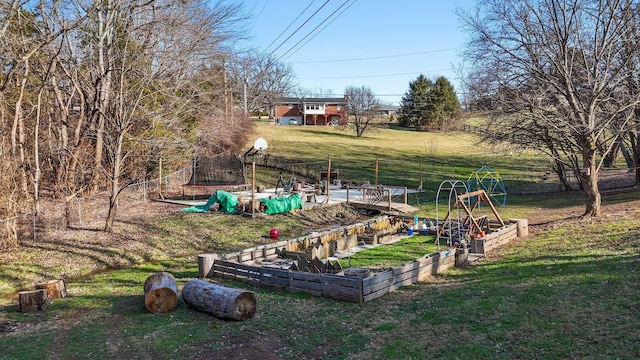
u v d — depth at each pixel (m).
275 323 8.97
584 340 7.01
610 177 32.69
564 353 6.69
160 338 8.32
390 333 8.21
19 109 17.48
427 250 15.55
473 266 12.76
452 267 12.88
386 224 19.17
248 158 43.16
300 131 70.06
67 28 15.67
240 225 20.23
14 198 16.55
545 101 16.95
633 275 9.44
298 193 25.14
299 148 54.75
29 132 21.23
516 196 29.31
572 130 15.96
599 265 10.53
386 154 53.31
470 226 16.34
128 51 20.39
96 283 13.07
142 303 10.66
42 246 15.93
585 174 16.70
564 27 15.62
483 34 18.41
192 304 9.85
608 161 28.41
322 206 24.05
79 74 21.92
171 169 29.47
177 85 22.25
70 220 19.47
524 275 10.86
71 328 9.12
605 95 15.94
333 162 46.25
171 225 19.59
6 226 15.38
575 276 10.05
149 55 22.66
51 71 19.27
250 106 66.25
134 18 21.69
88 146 22.75
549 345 7.00
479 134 23.70
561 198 25.89
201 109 27.11
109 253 15.95
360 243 17.00
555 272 10.63
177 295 10.22
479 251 14.06
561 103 16.73
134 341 8.25
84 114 23.12
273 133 66.31
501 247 14.71
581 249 12.41
